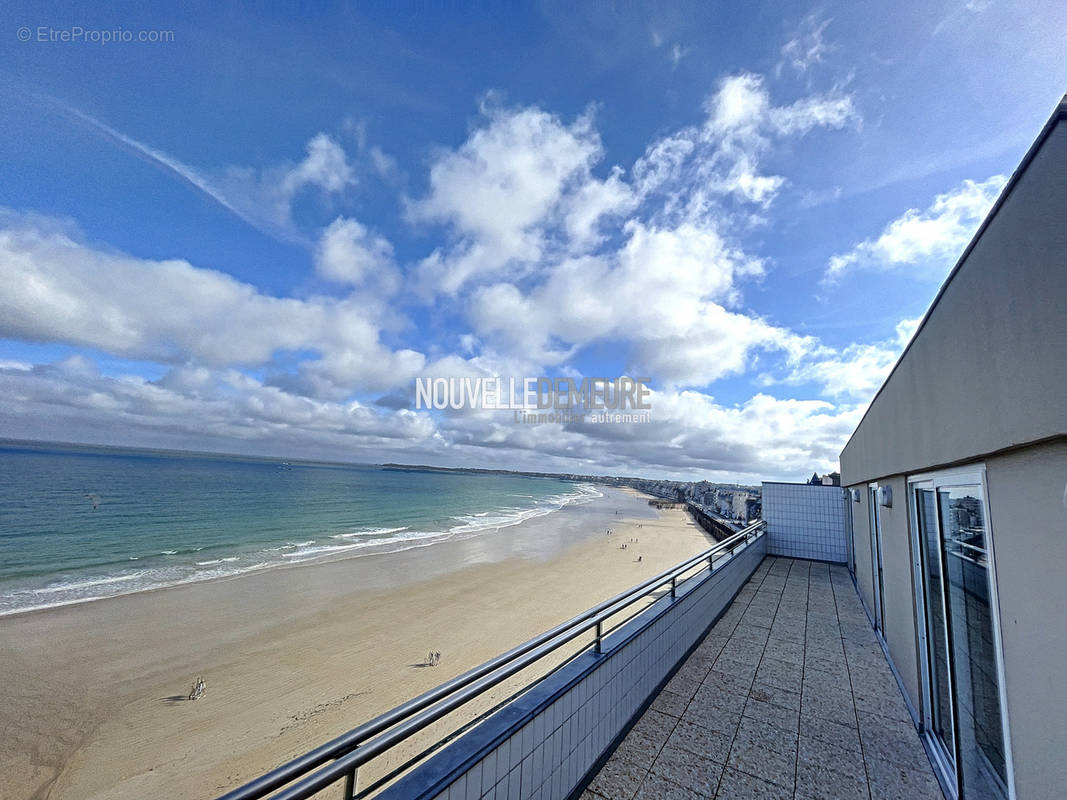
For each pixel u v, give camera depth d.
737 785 2.67
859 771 2.84
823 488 10.32
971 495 2.27
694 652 4.62
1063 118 1.32
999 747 1.96
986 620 2.11
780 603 6.55
